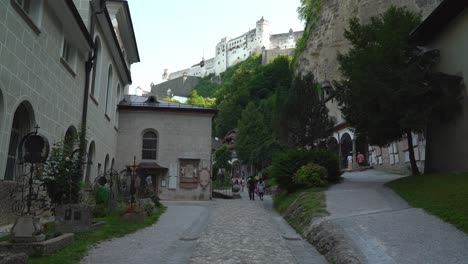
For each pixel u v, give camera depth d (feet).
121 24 89.66
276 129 90.27
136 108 91.30
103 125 71.31
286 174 63.16
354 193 50.34
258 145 174.91
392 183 53.83
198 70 532.73
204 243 30.94
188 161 91.81
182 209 61.82
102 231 34.14
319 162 64.39
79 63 53.62
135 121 91.71
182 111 93.56
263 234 36.09
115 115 86.07
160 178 90.38
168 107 92.68
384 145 59.26
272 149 151.64
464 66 52.42
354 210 39.22
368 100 53.42
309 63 187.52
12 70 33.24
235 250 28.12
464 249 24.44
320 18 190.39
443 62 57.06
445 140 55.93
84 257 24.90
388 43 54.39
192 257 25.66
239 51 479.00
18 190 33.47
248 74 289.12
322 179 60.90
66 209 33.27
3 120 31.94
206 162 92.22
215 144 246.27
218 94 345.51
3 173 32.37
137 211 43.24
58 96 45.11
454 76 53.26
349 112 60.29
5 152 32.53
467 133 51.08
